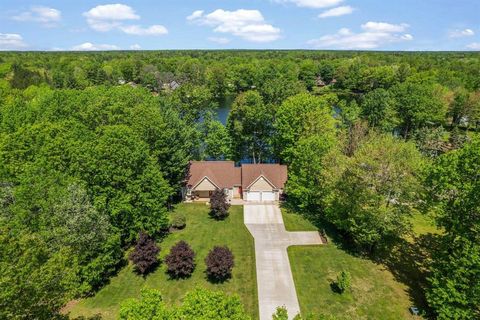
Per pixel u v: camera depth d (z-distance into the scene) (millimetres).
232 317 17000
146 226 35344
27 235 19516
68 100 51312
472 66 138625
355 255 34719
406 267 32406
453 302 23984
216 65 152625
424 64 147375
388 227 31422
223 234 39188
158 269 32500
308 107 49094
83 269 27375
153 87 136250
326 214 37938
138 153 34750
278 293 29203
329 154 39531
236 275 31594
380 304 27656
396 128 80125
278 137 52062
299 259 34125
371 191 32281
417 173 31500
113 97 49188
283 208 46188
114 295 28891
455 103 78812
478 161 24625
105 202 31531
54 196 26500
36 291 16750
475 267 23000
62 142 32562
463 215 25250
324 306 27594
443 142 67000
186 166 48688
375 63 150375
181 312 17141
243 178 48906
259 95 56719
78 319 25922
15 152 32844
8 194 27531
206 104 61000
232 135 57406
